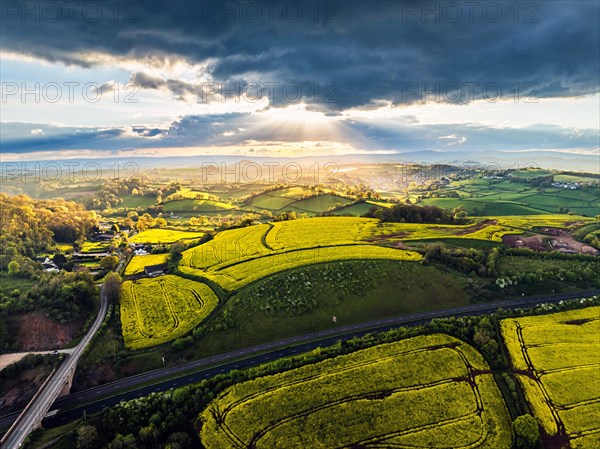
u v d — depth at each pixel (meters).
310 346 132.25
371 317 151.00
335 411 99.06
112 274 164.25
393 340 127.81
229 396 104.62
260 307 149.00
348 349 122.81
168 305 153.75
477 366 116.56
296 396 103.50
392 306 157.38
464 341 128.00
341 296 158.62
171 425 96.44
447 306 159.50
